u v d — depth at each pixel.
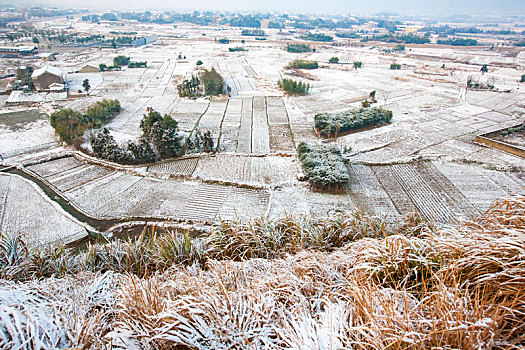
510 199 4.98
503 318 2.95
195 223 16.67
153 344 3.59
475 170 22.14
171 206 18.22
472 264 3.85
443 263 4.15
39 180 21.19
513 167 22.34
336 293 3.77
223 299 3.88
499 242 3.66
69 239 15.41
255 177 21.47
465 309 3.03
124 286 4.82
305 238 7.64
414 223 7.98
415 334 2.75
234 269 5.17
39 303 4.27
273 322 3.66
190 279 4.93
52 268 7.49
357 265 4.59
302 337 3.11
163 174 21.66
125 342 3.59
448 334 2.79
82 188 20.16
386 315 3.06
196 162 23.62
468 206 18.05
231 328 3.48
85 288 4.92
